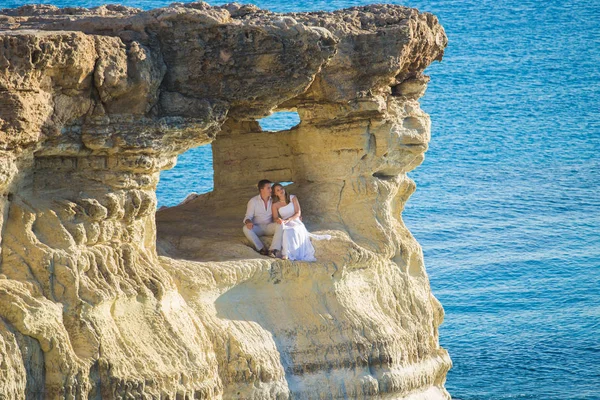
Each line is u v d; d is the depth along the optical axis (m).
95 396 23.44
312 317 28.31
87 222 24.30
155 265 25.66
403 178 31.41
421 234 62.69
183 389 24.55
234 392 26.30
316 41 26.20
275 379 27.00
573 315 52.56
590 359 46.97
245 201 31.02
